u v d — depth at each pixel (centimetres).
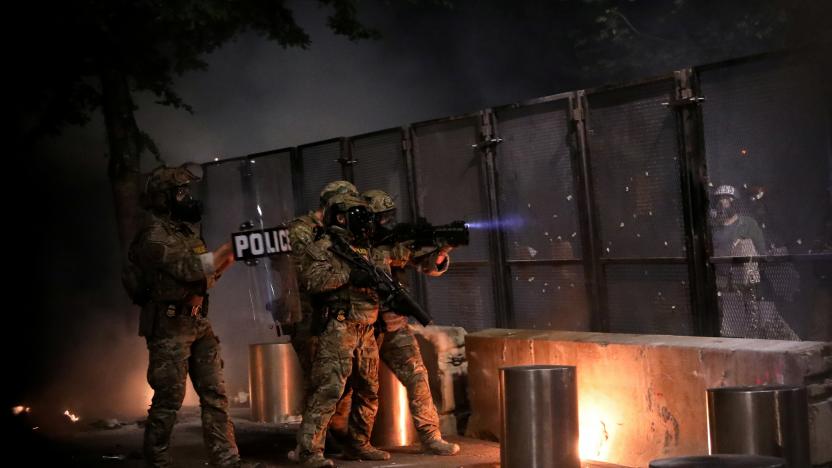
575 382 621
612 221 773
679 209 725
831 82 637
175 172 670
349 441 741
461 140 894
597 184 782
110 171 1210
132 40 1208
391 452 766
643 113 744
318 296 710
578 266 802
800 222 660
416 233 729
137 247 665
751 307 687
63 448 875
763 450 507
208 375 693
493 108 859
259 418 966
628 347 675
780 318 673
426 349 829
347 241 708
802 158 655
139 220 1197
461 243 730
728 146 694
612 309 780
